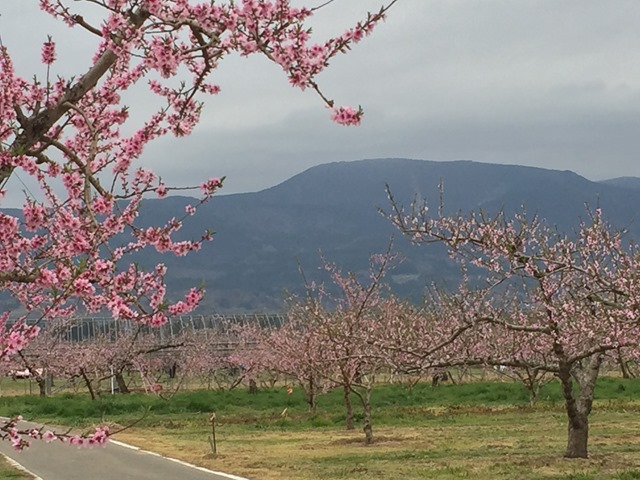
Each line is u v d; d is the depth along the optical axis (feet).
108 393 142.20
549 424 77.25
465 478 46.09
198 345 142.20
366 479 47.29
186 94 23.13
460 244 46.16
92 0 19.33
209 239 23.30
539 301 50.08
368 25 18.85
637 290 41.68
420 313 86.12
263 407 108.88
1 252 20.74
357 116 18.34
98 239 20.59
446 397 112.27
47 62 23.20
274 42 18.74
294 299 99.81
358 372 72.69
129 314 19.36
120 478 51.90
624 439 63.41
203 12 19.30
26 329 18.95
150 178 24.26
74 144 23.93
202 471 53.62
